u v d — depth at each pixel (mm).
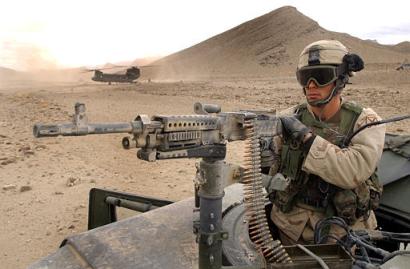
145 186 8211
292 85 39938
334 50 2908
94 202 4469
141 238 2844
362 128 2889
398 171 3725
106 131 1873
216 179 2100
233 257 2559
